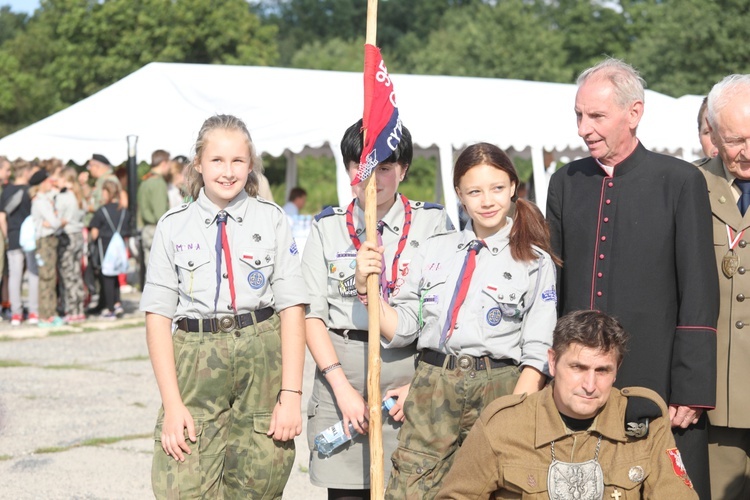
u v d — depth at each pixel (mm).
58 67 48219
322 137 12867
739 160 3918
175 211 4004
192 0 47000
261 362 3900
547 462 3486
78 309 13328
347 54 54375
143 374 10148
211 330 3875
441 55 46750
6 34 79438
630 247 3877
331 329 4250
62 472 6699
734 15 32906
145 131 14016
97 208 14594
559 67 45281
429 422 3832
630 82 3820
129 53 47031
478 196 3775
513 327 3818
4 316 13797
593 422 3479
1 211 13016
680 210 3842
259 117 13203
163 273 3934
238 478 3920
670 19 34875
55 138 13883
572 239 4020
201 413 3877
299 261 4043
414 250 4199
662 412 3479
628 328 3857
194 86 14156
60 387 9469
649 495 3486
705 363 3752
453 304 3826
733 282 4027
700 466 3920
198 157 3939
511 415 3539
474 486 3568
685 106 15594
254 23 49500
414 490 3807
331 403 4223
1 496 6152
